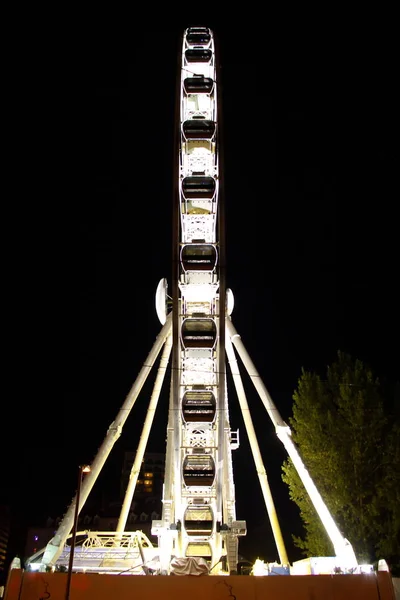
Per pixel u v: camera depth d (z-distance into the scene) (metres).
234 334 38.03
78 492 29.28
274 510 38.53
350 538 36.41
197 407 30.62
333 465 38.16
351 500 37.25
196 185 34.12
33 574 24.75
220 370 30.91
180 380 31.86
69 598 24.05
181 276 34.53
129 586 24.30
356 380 40.47
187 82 37.62
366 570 26.12
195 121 35.38
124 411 33.53
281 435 33.09
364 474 37.62
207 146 36.97
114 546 37.44
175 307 31.00
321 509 29.81
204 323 31.61
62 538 28.38
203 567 25.62
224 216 32.41
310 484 30.89
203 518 30.61
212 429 32.09
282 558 37.00
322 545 37.25
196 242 34.31
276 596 24.03
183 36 39.00
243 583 24.20
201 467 30.38
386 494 36.12
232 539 32.03
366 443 38.25
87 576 24.59
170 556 30.02
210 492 30.89
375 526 35.97
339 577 24.45
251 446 40.06
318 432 39.88
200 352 32.94
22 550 109.19
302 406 42.06
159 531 30.72
